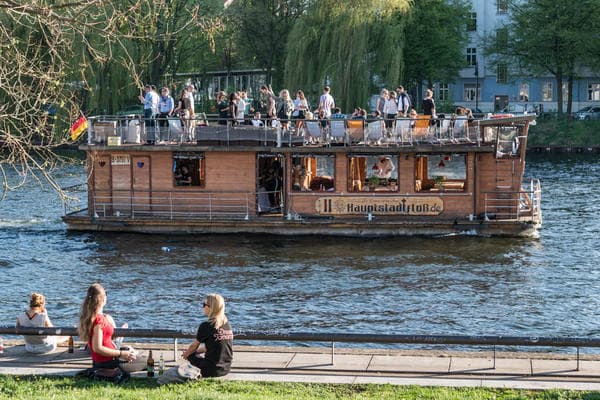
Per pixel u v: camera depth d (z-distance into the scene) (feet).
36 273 153.28
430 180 184.44
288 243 176.96
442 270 154.10
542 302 134.00
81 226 188.34
